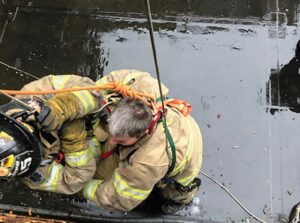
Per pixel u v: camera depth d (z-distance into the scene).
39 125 2.18
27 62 4.20
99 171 3.00
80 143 2.51
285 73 4.08
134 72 2.87
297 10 4.38
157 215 3.57
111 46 4.26
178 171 2.78
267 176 3.69
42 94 2.31
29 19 4.40
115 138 2.44
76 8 4.45
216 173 3.71
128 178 2.64
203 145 3.80
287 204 3.58
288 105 3.95
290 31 4.28
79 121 2.48
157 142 2.54
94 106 2.42
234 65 4.13
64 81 2.62
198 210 3.58
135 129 2.37
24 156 2.20
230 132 3.85
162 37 4.29
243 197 3.62
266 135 3.84
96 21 4.38
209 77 4.08
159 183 3.04
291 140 3.81
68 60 4.21
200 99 3.99
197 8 4.41
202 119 3.90
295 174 3.69
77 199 3.64
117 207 2.88
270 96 3.99
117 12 4.41
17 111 2.17
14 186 3.67
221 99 3.98
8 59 4.21
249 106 3.95
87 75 4.15
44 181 2.65
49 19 4.40
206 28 4.31
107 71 4.16
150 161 2.53
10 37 4.32
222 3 4.43
